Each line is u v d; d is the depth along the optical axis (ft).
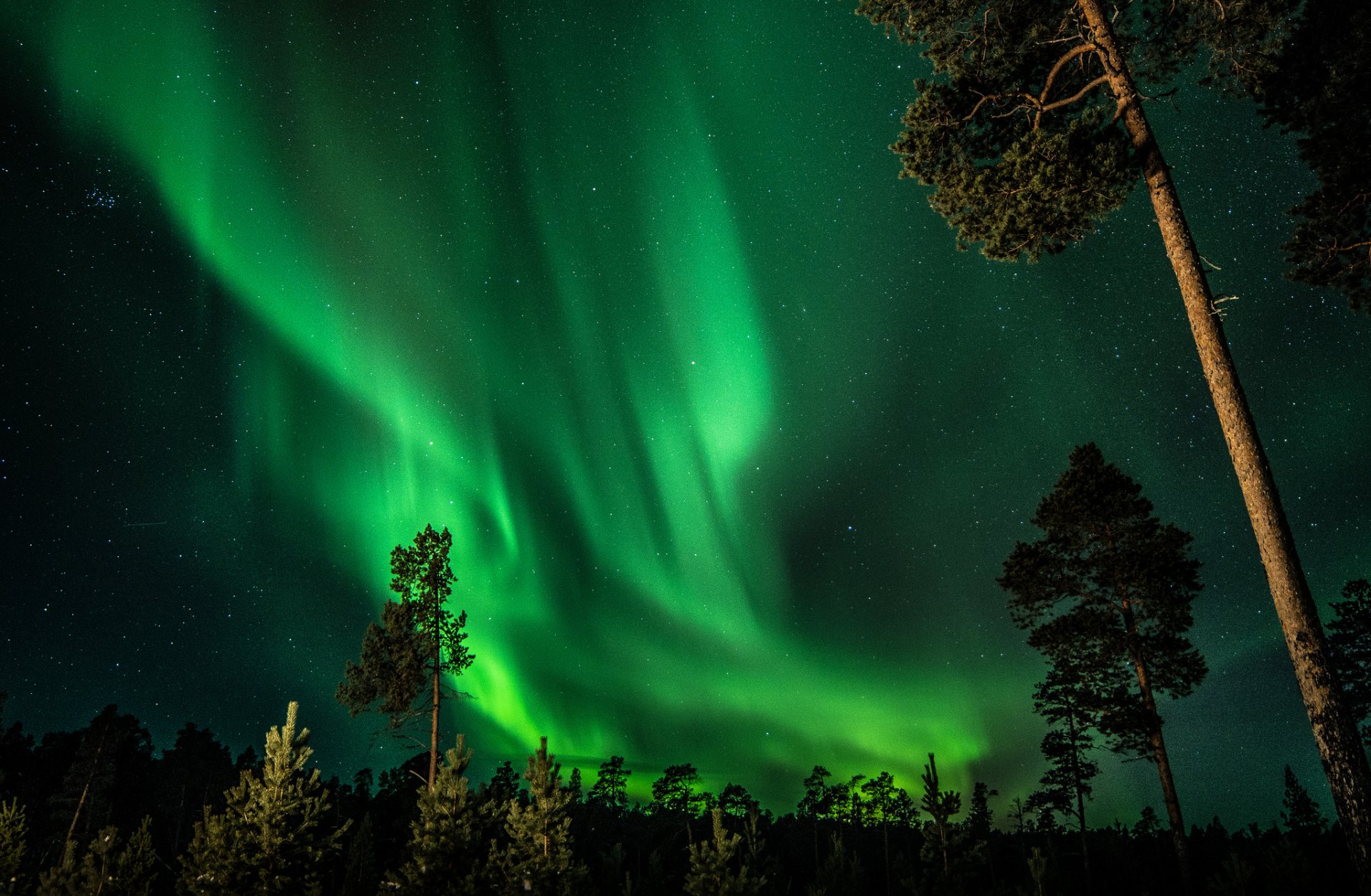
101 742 139.85
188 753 211.82
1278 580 30.66
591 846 187.62
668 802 207.41
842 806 212.64
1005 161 38.42
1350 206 39.34
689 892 57.26
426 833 50.49
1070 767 101.35
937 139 42.60
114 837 46.55
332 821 161.58
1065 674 77.36
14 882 60.08
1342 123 37.65
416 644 85.05
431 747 81.66
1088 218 39.40
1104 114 40.19
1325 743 28.45
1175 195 36.81
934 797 55.06
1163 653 69.77
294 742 43.19
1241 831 136.56
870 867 154.61
